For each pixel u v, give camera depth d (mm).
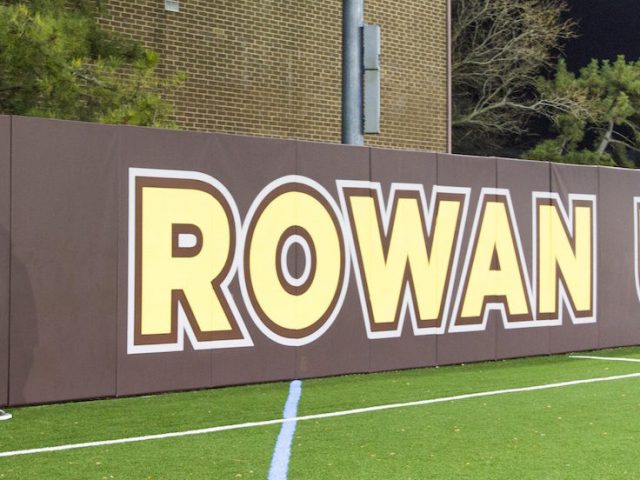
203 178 10773
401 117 20250
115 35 14086
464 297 13266
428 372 12445
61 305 9711
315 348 11727
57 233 9680
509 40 33438
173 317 10508
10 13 11688
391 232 12484
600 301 15125
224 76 17562
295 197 11570
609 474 6945
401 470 7047
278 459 7375
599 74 33938
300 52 18703
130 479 6750
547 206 14344
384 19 19953
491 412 9469
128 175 10203
